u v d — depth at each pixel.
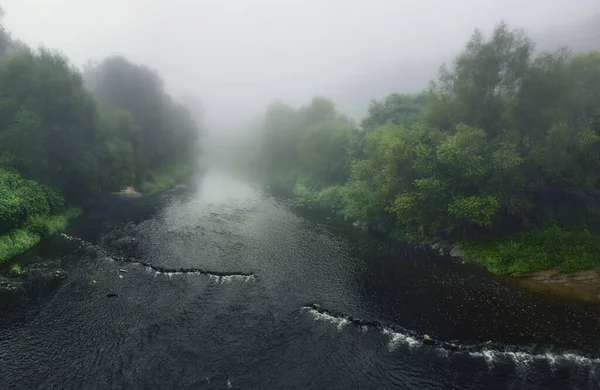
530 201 34.81
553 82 33.16
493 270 30.41
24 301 25.70
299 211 53.72
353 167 50.34
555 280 27.98
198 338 22.16
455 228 36.28
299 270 31.83
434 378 18.95
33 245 35.84
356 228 44.31
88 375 18.98
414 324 23.58
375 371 19.52
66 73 49.19
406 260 33.84
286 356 20.70
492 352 20.67
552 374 18.98
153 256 34.28
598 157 31.14
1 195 36.00
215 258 34.25
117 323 23.45
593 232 31.30
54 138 46.16
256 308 25.58
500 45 35.59
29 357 20.20
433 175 35.34
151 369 19.48
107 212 50.75
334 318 24.38
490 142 34.41
